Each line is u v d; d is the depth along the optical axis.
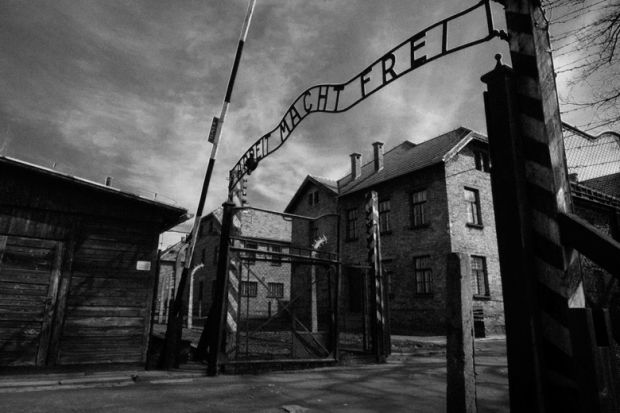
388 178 18.81
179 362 7.21
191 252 7.11
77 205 6.63
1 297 5.97
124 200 6.95
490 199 17.86
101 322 6.52
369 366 7.58
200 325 20.48
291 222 26.16
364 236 19.92
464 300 2.42
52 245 6.42
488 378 6.19
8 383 5.21
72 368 6.20
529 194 2.34
